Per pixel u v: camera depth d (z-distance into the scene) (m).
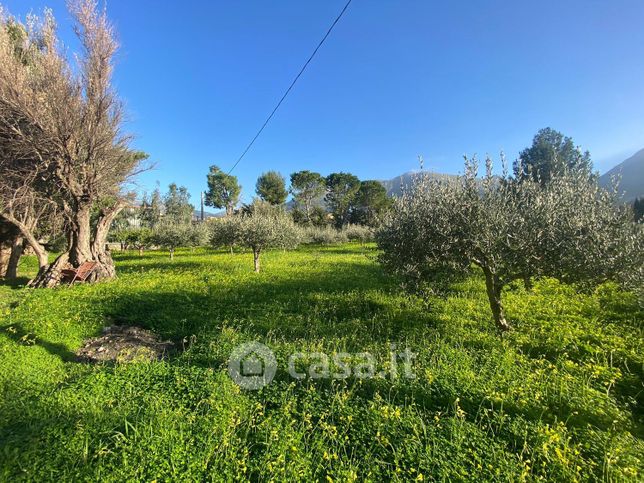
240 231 14.96
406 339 5.89
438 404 3.96
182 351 6.04
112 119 14.18
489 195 5.76
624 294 7.77
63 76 12.75
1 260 16.62
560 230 5.33
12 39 14.32
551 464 2.95
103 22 13.29
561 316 6.92
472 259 6.00
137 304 8.91
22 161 13.59
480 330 6.54
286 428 3.35
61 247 28.08
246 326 7.02
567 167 6.20
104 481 2.76
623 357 5.15
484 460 2.97
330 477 2.80
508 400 3.85
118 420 3.56
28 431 3.38
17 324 7.09
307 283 11.45
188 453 3.08
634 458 3.02
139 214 38.91
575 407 3.83
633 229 5.23
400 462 2.99
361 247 30.92
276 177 65.31
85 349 6.33
